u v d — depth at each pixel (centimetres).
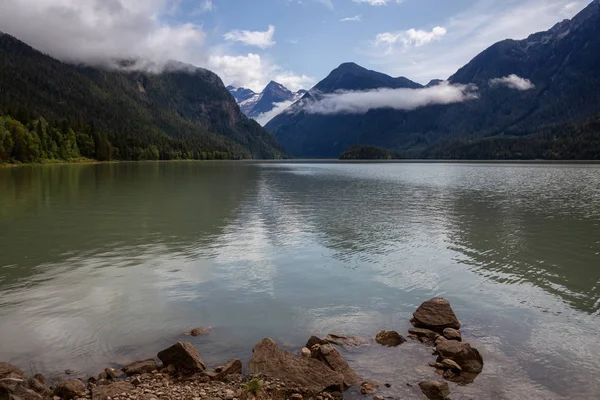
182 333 1372
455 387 1052
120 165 17712
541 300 1691
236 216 3831
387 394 1018
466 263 2248
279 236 2933
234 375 1095
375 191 6606
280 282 1909
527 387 1056
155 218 3678
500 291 1803
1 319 1457
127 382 1027
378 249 2561
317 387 1031
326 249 2553
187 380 1064
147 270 2073
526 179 9750
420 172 14200
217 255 2388
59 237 2845
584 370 1142
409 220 3641
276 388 1031
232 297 1711
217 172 13200
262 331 1399
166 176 10312
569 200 5238
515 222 3541
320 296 1733
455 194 6062
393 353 1238
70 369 1138
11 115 18462
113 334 1355
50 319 1463
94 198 5175
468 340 1330
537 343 1307
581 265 2200
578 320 1491
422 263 2244
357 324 1462
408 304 1652
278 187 7325
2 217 3669
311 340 1299
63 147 18938
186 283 1880
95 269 2080
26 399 924
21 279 1909
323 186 7656
